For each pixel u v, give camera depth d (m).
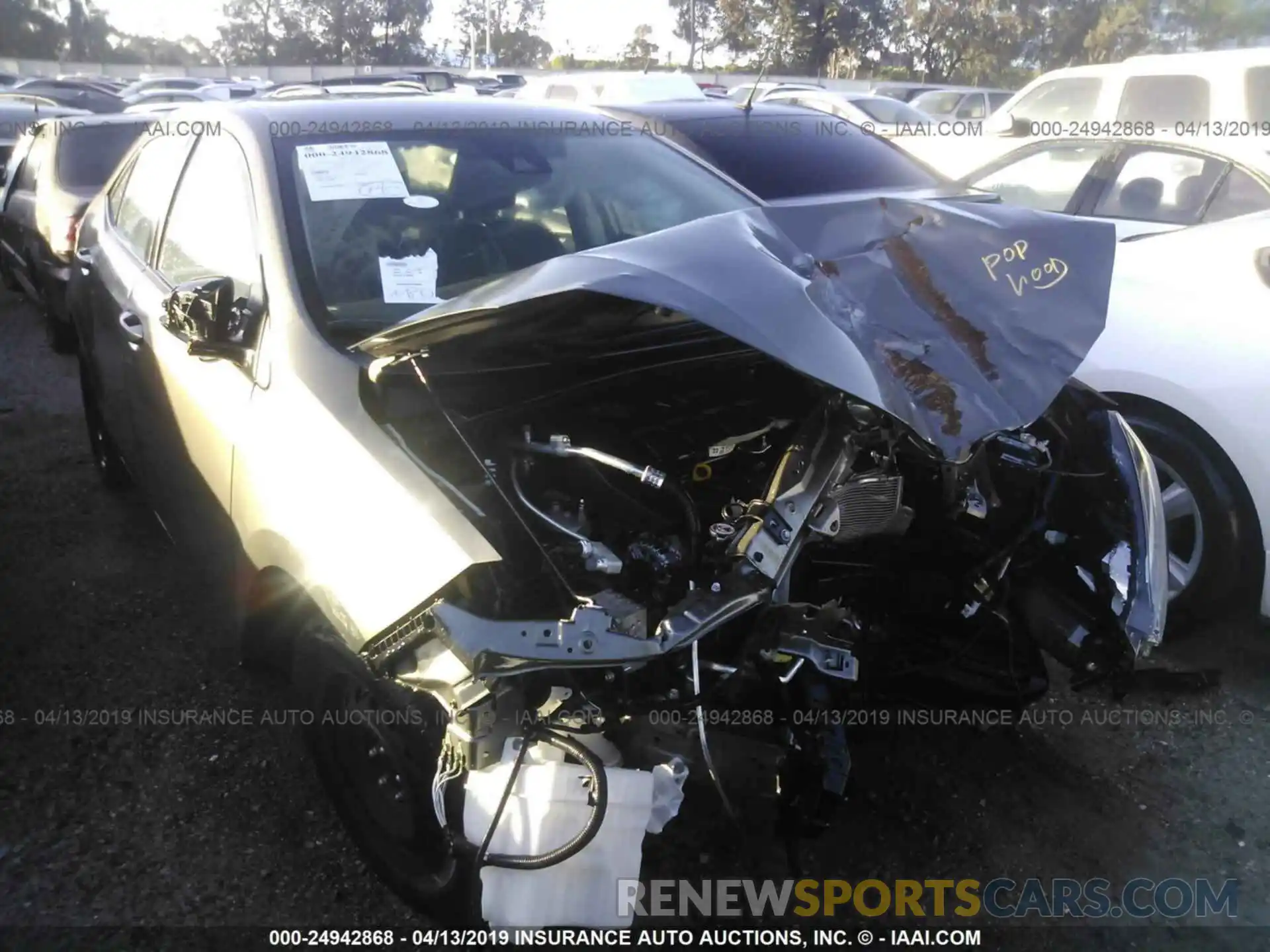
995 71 37.03
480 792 2.13
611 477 2.63
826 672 2.36
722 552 2.41
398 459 2.41
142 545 4.70
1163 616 2.81
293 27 61.94
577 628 2.12
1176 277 3.92
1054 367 2.44
